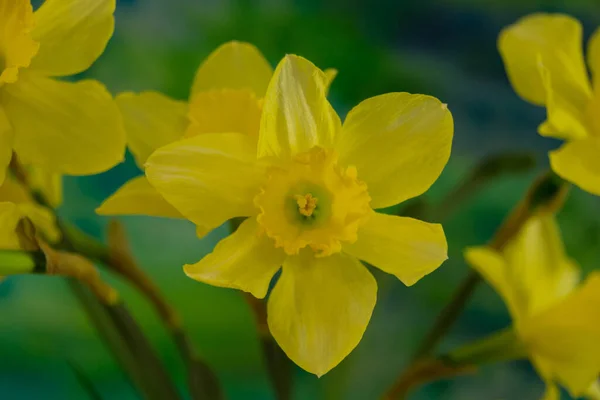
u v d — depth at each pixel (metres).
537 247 0.56
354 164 0.49
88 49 0.50
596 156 0.51
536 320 0.53
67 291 0.67
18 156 0.50
